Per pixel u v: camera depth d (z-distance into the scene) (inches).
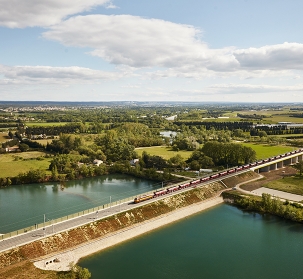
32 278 4461.1
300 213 6958.7
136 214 6712.6
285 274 4928.6
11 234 5334.6
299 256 5492.1
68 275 4571.9
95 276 4717.0
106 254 5423.2
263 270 5032.0
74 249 5354.3
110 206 6934.1
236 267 5103.3
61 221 6008.9
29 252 4985.2
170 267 5044.3
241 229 6614.2
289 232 6481.3
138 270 4923.7
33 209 7760.8
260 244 5925.2
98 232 5876.0
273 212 7436.0
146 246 5772.6
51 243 5285.4
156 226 6653.5
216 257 5418.3
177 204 7578.7
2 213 7465.6
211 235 6294.3
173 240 6038.4
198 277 4785.9
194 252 5570.9
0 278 4370.1
